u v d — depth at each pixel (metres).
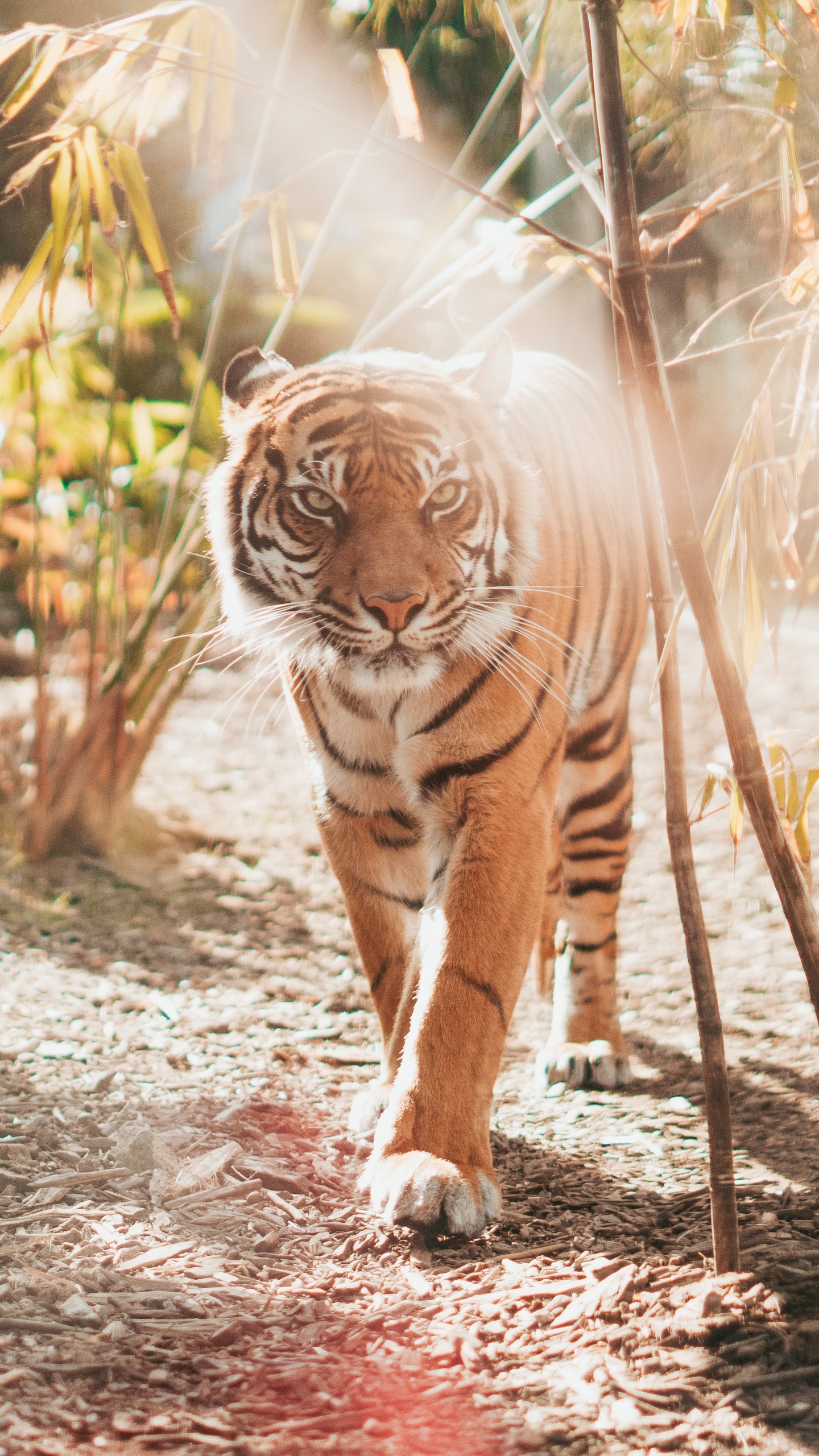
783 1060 3.77
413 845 3.08
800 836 2.48
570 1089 3.67
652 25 3.60
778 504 2.38
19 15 7.17
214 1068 3.54
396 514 2.76
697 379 5.59
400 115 2.21
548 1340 2.13
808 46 3.39
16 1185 2.63
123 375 9.53
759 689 8.07
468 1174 2.55
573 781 3.89
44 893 5.19
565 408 3.90
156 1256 2.36
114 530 5.92
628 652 3.95
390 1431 1.87
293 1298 2.25
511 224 2.89
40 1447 1.78
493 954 2.71
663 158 4.57
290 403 2.91
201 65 3.00
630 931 5.12
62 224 2.81
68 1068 3.42
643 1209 2.72
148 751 5.80
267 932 4.97
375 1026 4.04
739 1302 2.17
